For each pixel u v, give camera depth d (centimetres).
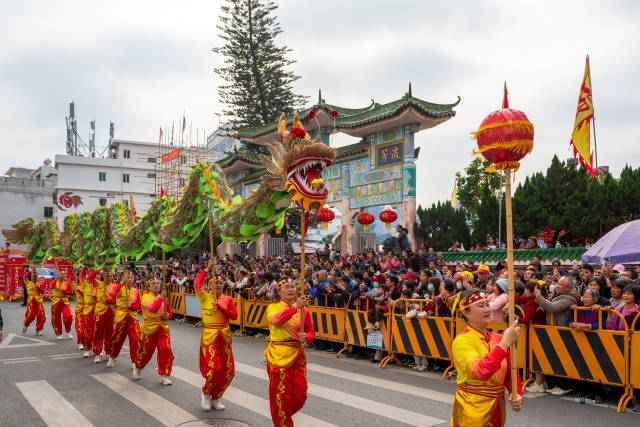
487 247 2103
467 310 371
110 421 646
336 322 1116
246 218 632
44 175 6112
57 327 1380
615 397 721
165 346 836
